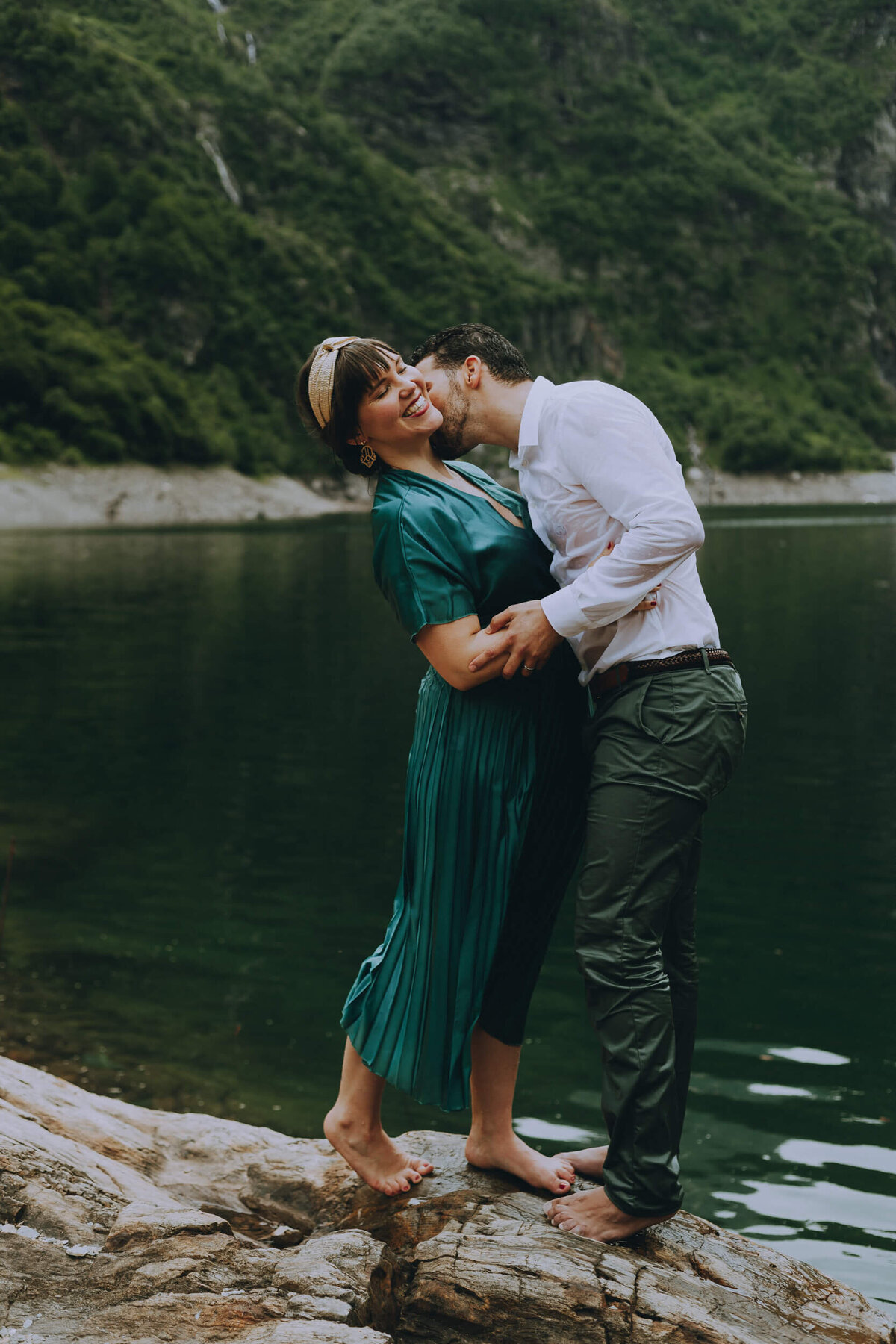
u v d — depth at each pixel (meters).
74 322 78.12
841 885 6.31
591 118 127.56
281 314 90.06
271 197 101.12
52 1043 4.35
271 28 125.50
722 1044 4.33
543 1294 1.93
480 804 2.17
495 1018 2.30
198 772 9.02
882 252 134.62
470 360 2.19
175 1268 1.88
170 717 11.26
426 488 2.14
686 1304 1.93
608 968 2.04
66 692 12.58
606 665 2.10
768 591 25.34
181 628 18.30
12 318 71.69
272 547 39.75
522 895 2.25
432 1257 2.04
